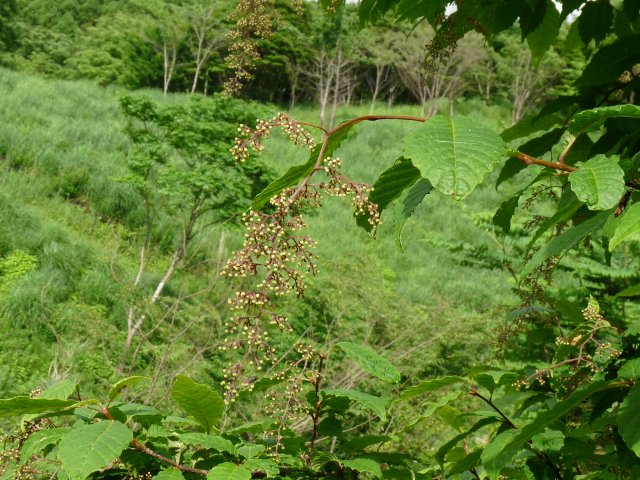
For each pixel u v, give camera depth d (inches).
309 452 73.5
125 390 240.8
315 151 58.4
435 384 76.5
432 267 629.9
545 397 90.0
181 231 518.9
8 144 618.5
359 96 1648.6
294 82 1322.6
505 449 59.8
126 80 1228.5
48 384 269.1
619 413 55.6
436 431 243.1
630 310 185.6
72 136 710.5
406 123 1222.3
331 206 721.0
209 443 62.0
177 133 402.6
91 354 306.3
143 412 67.7
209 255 502.3
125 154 707.4
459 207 780.0
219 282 380.8
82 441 54.6
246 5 113.8
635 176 61.9
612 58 81.2
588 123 52.6
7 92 841.5
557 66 1362.0
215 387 241.6
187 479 65.3
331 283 332.2
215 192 404.5
